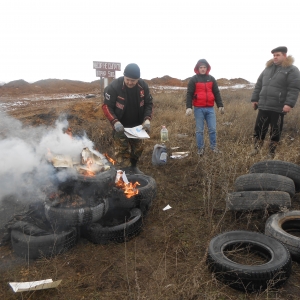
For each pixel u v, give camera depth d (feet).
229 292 8.87
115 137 16.07
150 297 8.49
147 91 15.76
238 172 17.42
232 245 10.49
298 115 31.19
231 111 35.70
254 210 12.42
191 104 20.58
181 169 18.80
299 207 13.84
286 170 14.33
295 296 8.67
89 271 9.72
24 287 8.56
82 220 10.57
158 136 26.45
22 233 10.41
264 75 19.63
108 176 11.41
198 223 12.70
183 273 9.62
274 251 9.78
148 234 11.89
